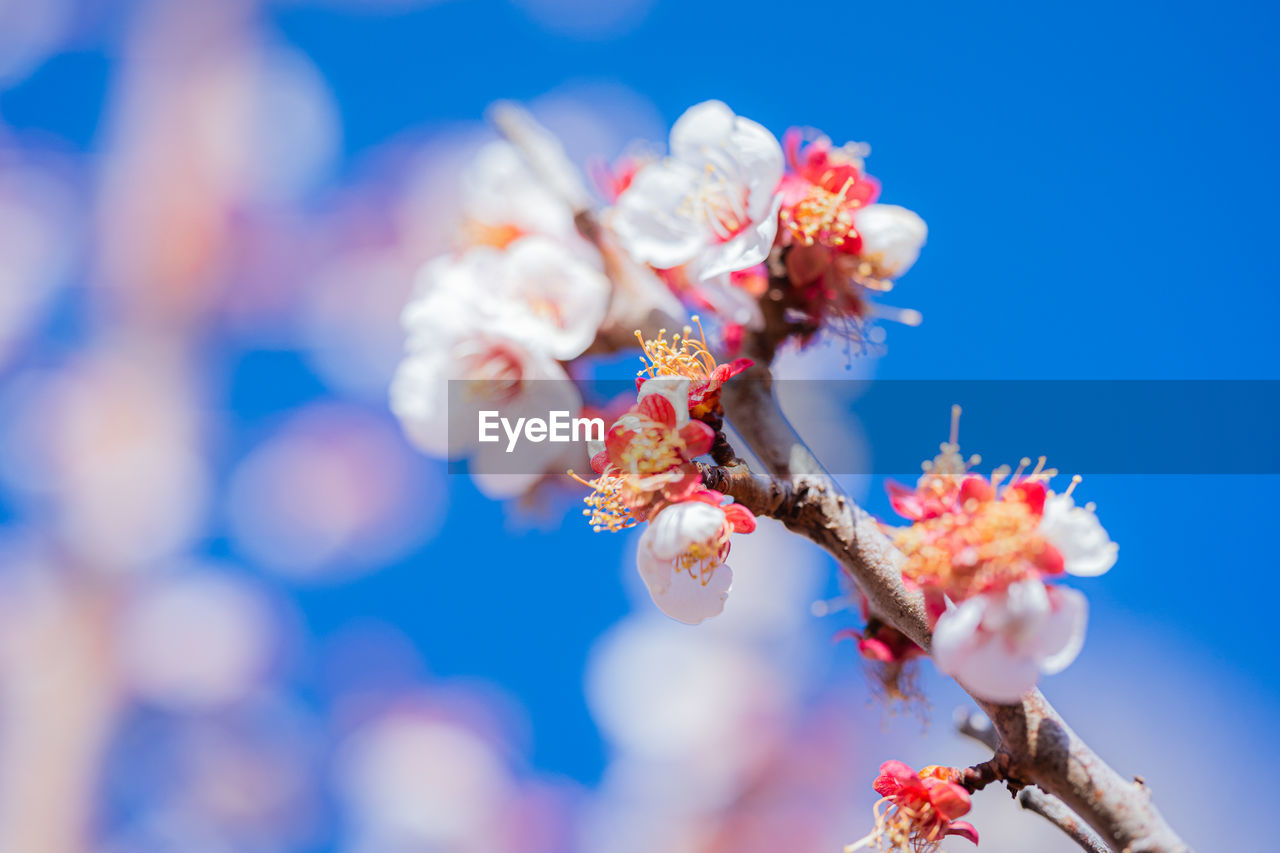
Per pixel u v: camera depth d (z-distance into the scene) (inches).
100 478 45.4
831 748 38.2
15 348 46.3
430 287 21.5
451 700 45.4
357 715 46.0
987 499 18.9
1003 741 19.0
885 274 20.6
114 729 43.5
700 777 38.7
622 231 20.6
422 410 21.2
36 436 45.6
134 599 45.2
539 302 21.0
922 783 19.1
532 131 21.3
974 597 18.6
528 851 42.7
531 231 21.6
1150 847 18.6
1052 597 18.6
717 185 20.4
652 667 41.7
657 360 19.4
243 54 49.6
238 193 48.0
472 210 21.8
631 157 21.9
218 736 44.4
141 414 46.4
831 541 19.3
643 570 19.1
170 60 48.9
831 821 37.4
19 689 42.5
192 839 43.0
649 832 39.0
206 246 47.2
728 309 20.6
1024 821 33.2
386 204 47.5
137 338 46.9
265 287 47.4
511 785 44.0
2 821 40.9
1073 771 18.8
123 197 47.8
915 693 20.3
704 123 20.5
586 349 21.1
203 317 47.3
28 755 41.7
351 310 47.4
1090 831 19.1
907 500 19.1
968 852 32.8
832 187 20.5
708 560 19.0
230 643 45.5
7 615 43.4
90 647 43.5
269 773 44.2
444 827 43.4
